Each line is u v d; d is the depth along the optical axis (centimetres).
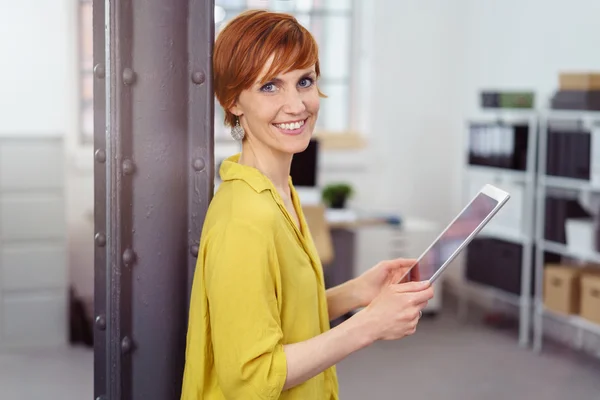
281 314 124
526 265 485
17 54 502
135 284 133
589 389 409
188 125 132
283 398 125
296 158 507
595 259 439
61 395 396
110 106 126
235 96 129
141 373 135
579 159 448
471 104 589
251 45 125
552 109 464
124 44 128
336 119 595
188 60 131
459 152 604
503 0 554
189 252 134
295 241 127
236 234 118
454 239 132
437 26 592
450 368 442
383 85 586
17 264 467
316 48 129
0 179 457
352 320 121
